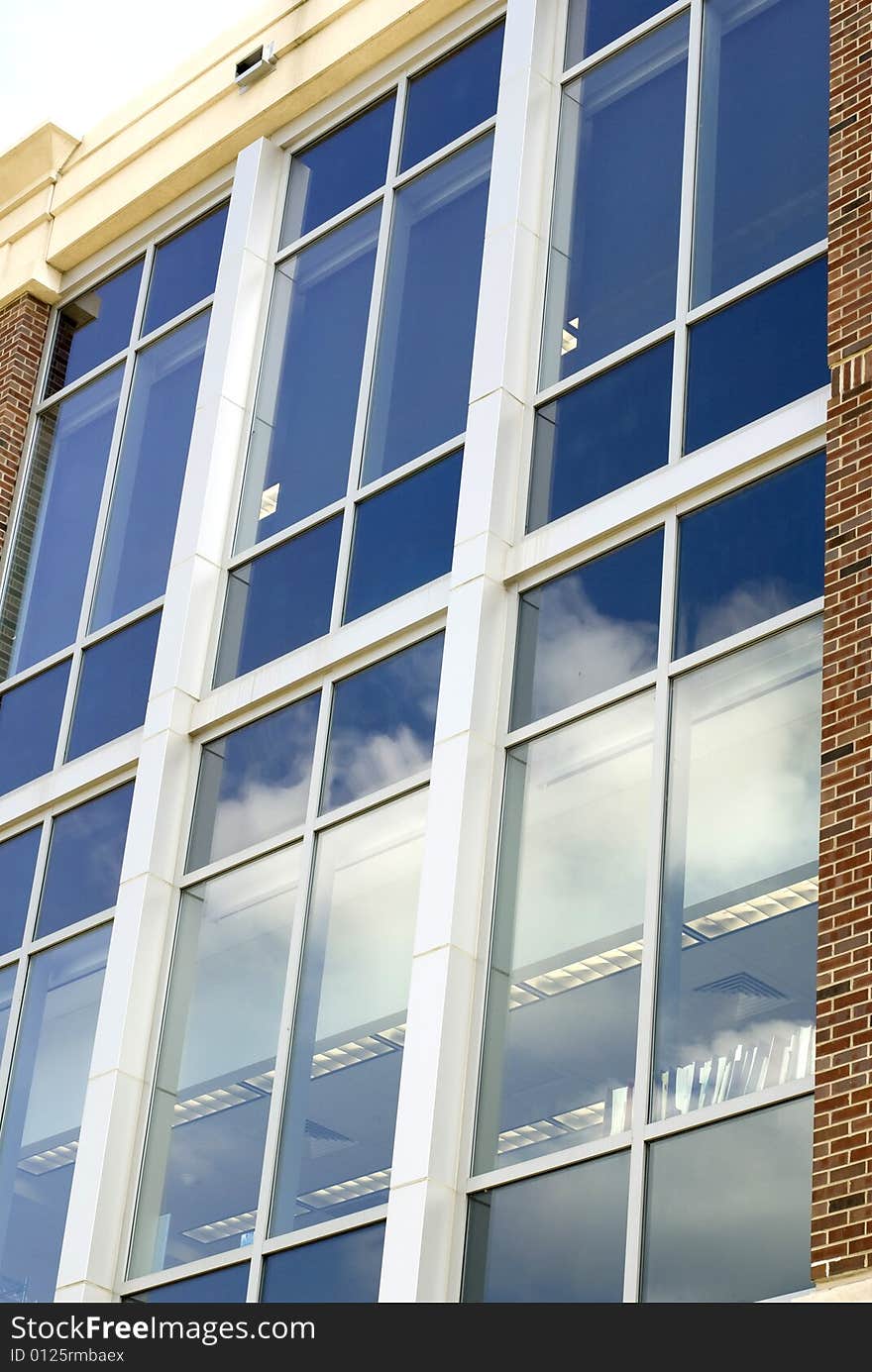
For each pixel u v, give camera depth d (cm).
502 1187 1377
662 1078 1316
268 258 2064
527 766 1527
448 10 1986
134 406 2161
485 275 1752
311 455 1906
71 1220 1634
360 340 1927
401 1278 1359
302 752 1739
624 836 1433
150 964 1733
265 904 1692
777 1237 1212
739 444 1489
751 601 1435
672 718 1441
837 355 1416
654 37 1781
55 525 2183
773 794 1356
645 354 1625
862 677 1277
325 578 1811
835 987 1194
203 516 1916
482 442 1669
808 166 1589
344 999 1582
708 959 1334
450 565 1705
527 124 1805
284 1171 1546
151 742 1834
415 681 1677
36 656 2116
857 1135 1145
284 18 2147
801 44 1653
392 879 1602
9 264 2362
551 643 1564
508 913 1477
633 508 1539
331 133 2089
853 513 1343
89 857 1909
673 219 1675
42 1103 1805
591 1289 1287
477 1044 1441
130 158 2281
